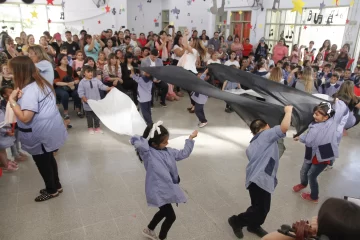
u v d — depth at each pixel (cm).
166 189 219
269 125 265
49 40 787
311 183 300
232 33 1180
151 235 245
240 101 280
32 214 275
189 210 289
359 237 80
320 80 589
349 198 153
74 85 542
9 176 339
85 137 465
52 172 291
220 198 312
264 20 1050
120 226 263
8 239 244
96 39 758
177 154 231
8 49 632
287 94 318
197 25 1253
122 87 610
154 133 217
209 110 641
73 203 294
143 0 1259
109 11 1049
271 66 723
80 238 248
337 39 897
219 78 389
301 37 993
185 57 589
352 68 802
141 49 803
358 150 454
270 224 275
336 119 322
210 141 467
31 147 263
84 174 351
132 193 315
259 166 230
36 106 245
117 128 459
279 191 330
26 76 242
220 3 1199
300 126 301
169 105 672
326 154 279
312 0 923
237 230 251
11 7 905
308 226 97
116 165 376
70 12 990
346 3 835
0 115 316
